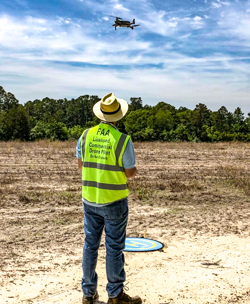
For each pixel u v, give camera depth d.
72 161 14.27
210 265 3.99
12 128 38.94
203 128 56.56
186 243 4.74
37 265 3.93
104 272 3.77
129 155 2.88
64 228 5.40
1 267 3.84
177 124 59.06
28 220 5.79
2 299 3.12
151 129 51.50
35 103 96.00
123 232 2.97
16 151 17.66
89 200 2.94
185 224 5.67
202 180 10.20
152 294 3.29
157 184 9.04
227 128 69.25
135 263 4.02
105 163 2.87
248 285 3.51
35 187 8.73
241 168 12.87
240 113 78.31
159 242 4.74
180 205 7.06
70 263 4.00
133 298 3.04
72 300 3.14
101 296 3.24
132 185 8.89
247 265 4.00
